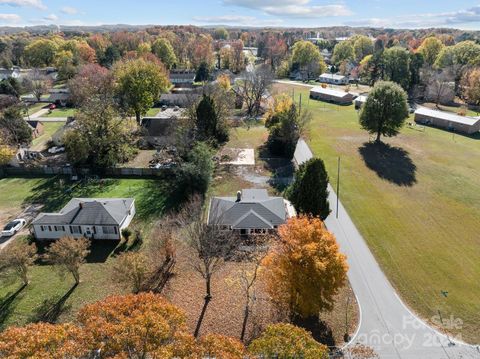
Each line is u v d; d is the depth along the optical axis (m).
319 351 19.59
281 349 19.47
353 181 55.28
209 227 36.50
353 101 108.06
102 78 91.06
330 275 27.05
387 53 116.94
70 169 58.56
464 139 74.00
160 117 75.75
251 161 63.72
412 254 38.69
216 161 62.62
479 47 123.44
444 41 193.88
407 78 110.19
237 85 107.12
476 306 31.61
